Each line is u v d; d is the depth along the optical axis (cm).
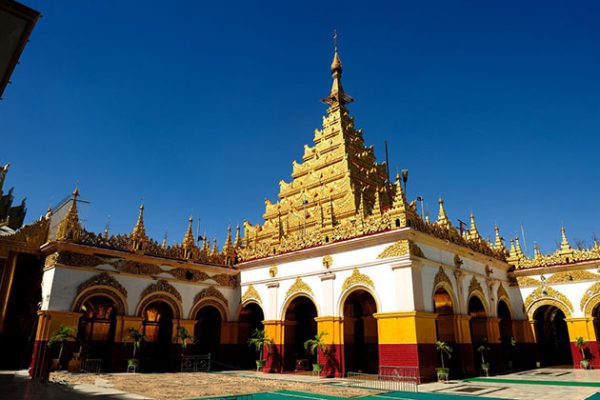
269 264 2573
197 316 2845
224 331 2648
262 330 2597
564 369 2459
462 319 2152
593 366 2411
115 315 2227
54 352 2048
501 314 2773
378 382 1778
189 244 2606
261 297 2567
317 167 3769
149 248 2414
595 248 2503
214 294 2655
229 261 2797
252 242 3738
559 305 2600
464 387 1641
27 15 572
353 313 2272
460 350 2083
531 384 1733
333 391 1534
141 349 2430
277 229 3578
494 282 2625
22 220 3541
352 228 2181
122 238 2322
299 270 2384
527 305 2730
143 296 2338
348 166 3438
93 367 2167
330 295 2183
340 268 2181
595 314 2630
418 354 1783
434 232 2128
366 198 3328
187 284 2544
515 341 2697
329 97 4122
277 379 1962
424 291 1936
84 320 2388
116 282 2247
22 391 1448
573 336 2512
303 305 2798
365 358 2403
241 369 2578
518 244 2855
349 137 3894
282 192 3956
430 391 1538
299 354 2705
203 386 1653
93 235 2214
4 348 2423
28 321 2494
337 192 3359
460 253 2331
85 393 1417
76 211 2200
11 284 2452
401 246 1952
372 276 2034
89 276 2161
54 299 2020
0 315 2386
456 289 2188
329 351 2100
